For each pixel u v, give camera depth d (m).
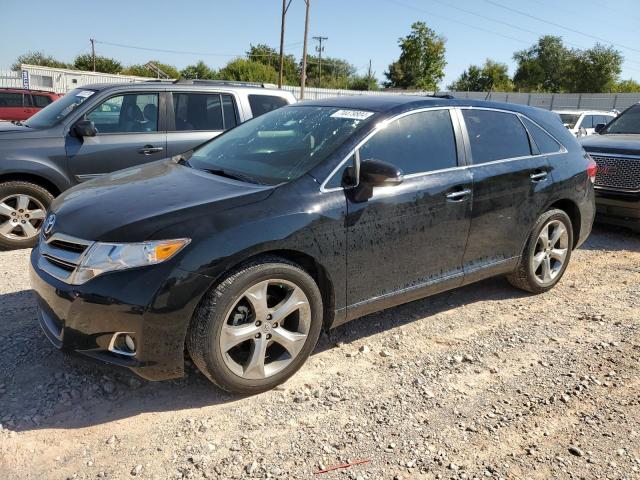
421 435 2.86
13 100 17.95
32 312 4.03
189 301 2.78
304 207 3.17
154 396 3.08
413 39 66.94
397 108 3.81
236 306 2.99
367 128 3.59
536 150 4.62
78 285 2.80
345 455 2.67
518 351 3.81
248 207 3.03
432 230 3.78
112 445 2.66
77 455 2.58
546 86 75.69
